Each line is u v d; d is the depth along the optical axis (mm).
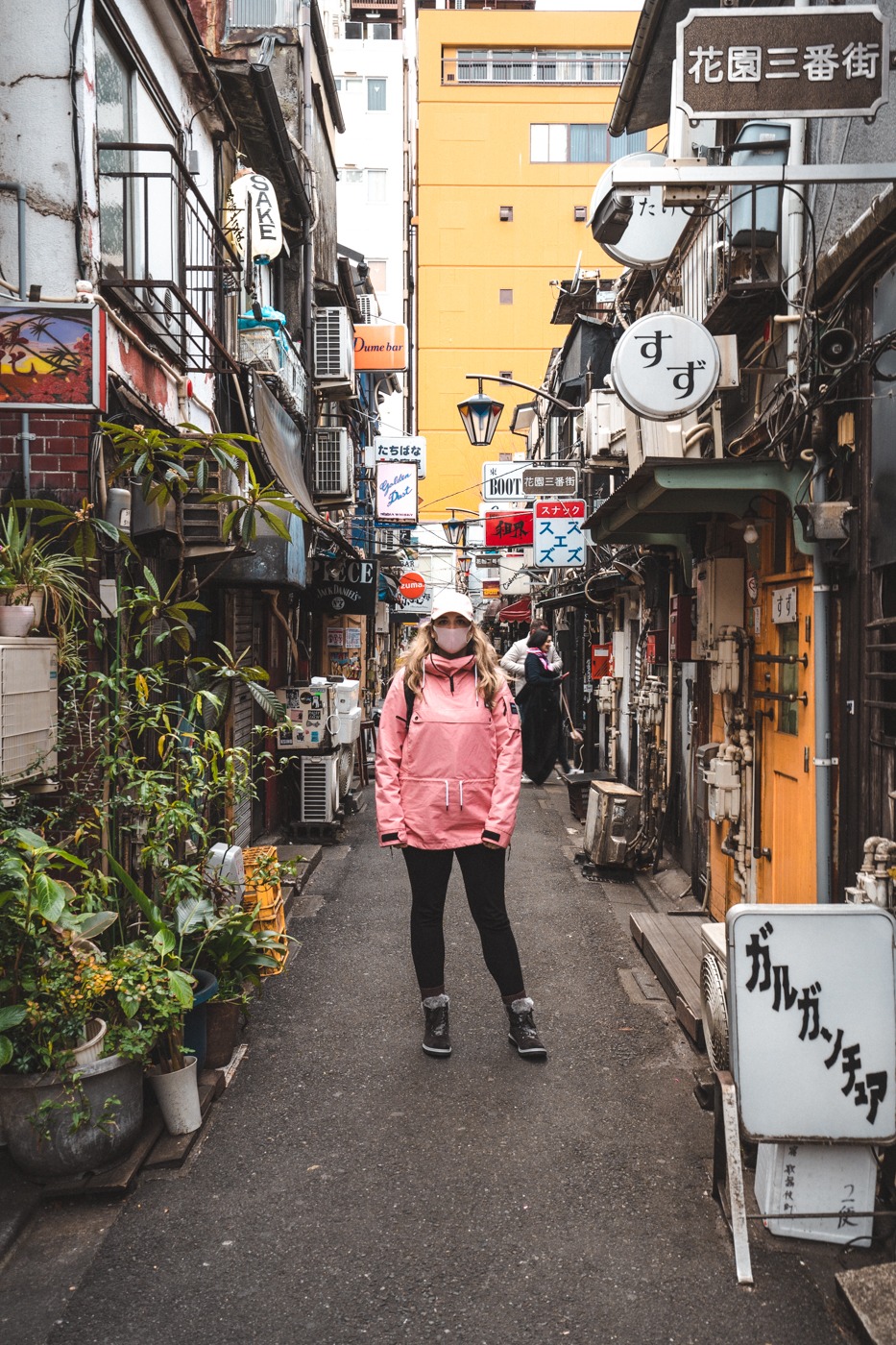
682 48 3648
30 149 4895
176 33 6602
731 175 3701
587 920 7176
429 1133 3953
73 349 4723
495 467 17516
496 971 4773
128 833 4805
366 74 37750
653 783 9234
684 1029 4988
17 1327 2811
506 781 4680
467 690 4758
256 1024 5133
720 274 5703
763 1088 3113
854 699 4457
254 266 9805
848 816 4516
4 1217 3262
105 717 4266
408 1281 3006
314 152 12469
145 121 6324
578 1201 3453
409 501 19469
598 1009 5355
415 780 4715
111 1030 3551
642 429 7152
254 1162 3721
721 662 6273
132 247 6012
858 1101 3113
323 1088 4371
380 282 37938
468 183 39750
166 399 6379
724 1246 3186
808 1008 3137
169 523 5750
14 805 3838
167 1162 3668
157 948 3752
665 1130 3982
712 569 6367
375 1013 5293
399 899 7777
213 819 7234
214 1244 3195
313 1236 3240
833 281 4543
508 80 39719
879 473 4148
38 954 3490
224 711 4840
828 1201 3188
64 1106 3367
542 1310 2867
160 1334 2773
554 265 39844
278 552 7434
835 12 3629
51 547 4688
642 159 6602
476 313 40031
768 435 5402
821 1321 2830
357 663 17281
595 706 15750
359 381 19422
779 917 3158
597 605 13664
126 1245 3193
